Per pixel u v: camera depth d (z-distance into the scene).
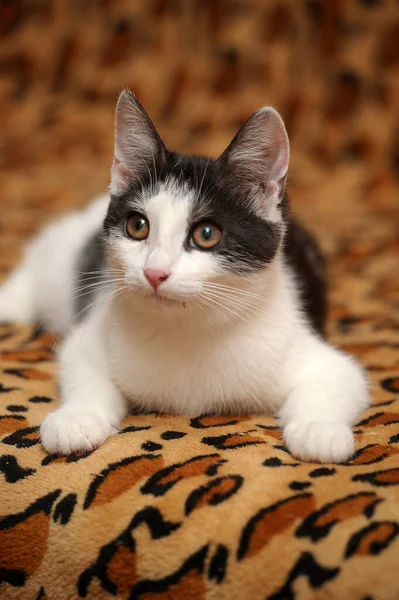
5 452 0.38
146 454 0.38
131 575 0.34
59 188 0.90
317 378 0.43
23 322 0.59
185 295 0.39
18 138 0.99
